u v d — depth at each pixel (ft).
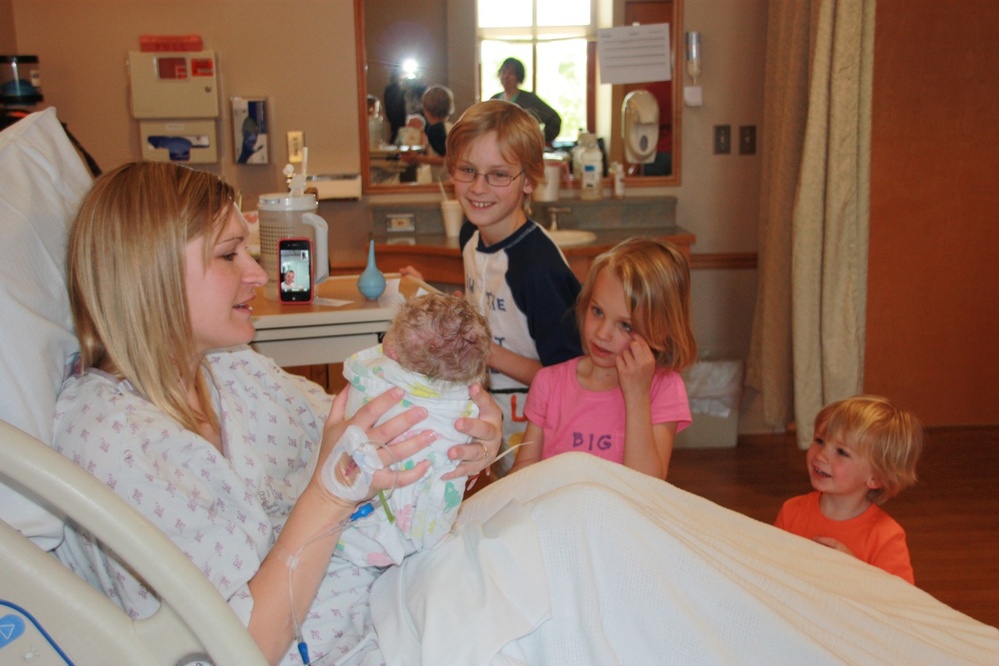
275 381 4.76
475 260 7.26
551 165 12.42
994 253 11.69
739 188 12.80
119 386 3.84
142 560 2.85
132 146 11.97
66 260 4.08
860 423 6.06
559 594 3.96
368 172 12.38
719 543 4.42
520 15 12.21
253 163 12.09
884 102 11.31
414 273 8.23
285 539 3.71
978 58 11.22
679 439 11.84
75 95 11.76
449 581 3.98
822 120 9.48
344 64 12.07
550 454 6.38
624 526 4.00
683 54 12.32
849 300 9.64
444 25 12.14
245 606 3.56
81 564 4.04
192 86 11.70
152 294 3.78
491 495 4.70
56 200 4.32
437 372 3.93
